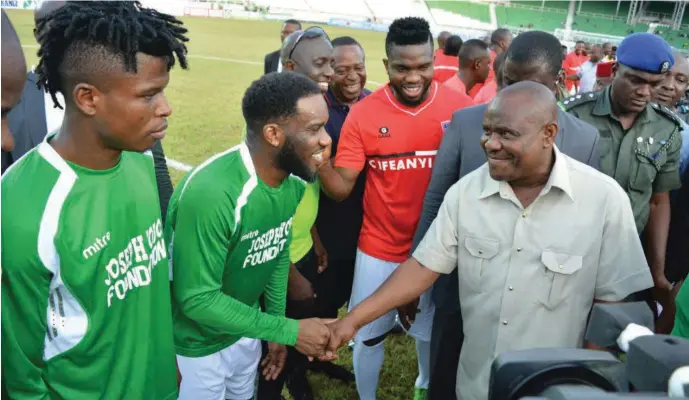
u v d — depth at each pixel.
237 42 24.84
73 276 1.33
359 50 2.96
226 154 1.84
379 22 44.28
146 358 1.61
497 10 45.59
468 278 1.93
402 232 2.80
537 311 1.84
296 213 2.61
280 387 2.75
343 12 47.03
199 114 10.40
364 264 2.90
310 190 2.61
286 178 1.97
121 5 1.28
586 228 1.76
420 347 2.99
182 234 1.77
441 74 7.16
